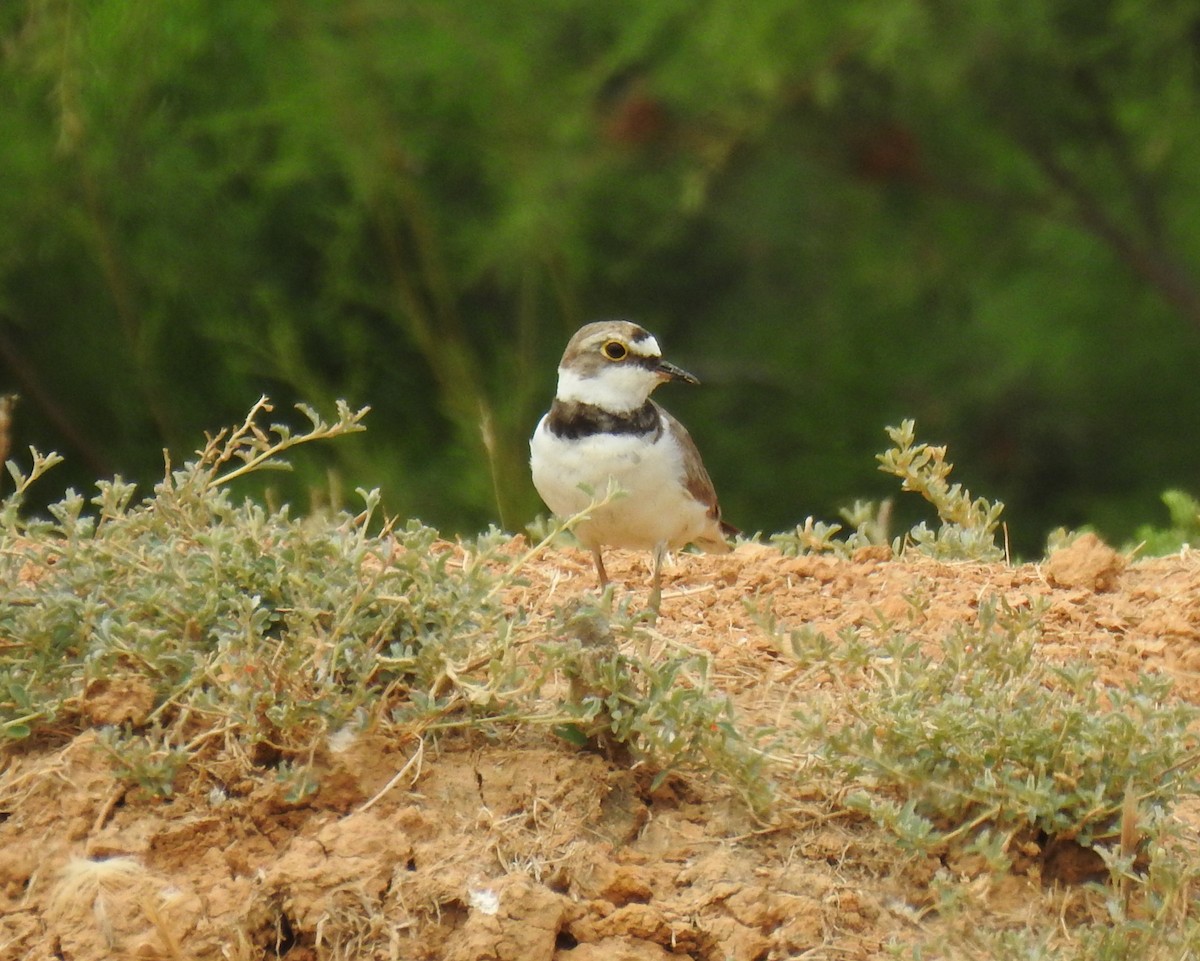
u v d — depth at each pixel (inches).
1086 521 754.8
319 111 682.2
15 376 673.6
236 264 700.7
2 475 660.1
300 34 696.4
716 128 767.1
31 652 245.3
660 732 237.8
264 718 239.1
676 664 241.9
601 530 326.6
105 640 238.1
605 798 240.7
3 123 655.8
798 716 241.8
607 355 319.3
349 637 246.4
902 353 803.4
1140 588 320.5
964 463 781.9
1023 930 230.1
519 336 767.7
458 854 230.8
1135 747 241.9
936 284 814.5
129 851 229.3
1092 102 789.9
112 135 665.6
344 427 271.9
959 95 796.0
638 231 796.0
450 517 654.5
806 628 250.7
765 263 830.5
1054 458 781.3
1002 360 783.1
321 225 716.7
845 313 816.3
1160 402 777.6
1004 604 263.6
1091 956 221.9
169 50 670.5
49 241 663.8
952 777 241.1
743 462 781.9
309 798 235.3
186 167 687.1
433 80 738.2
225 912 223.9
